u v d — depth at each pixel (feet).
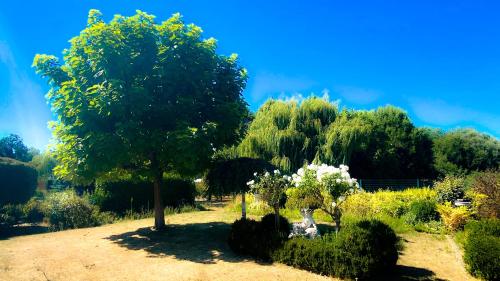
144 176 39.45
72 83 35.09
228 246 33.83
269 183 32.86
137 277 24.57
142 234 39.70
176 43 36.99
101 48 34.24
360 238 24.26
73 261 28.81
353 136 76.95
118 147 33.30
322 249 25.27
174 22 38.27
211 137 36.58
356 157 103.19
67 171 38.58
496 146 137.49
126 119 34.53
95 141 32.68
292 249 27.09
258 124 83.97
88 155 34.30
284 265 27.22
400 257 31.32
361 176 105.09
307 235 30.27
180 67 36.76
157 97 37.45
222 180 37.50
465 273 26.99
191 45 37.76
